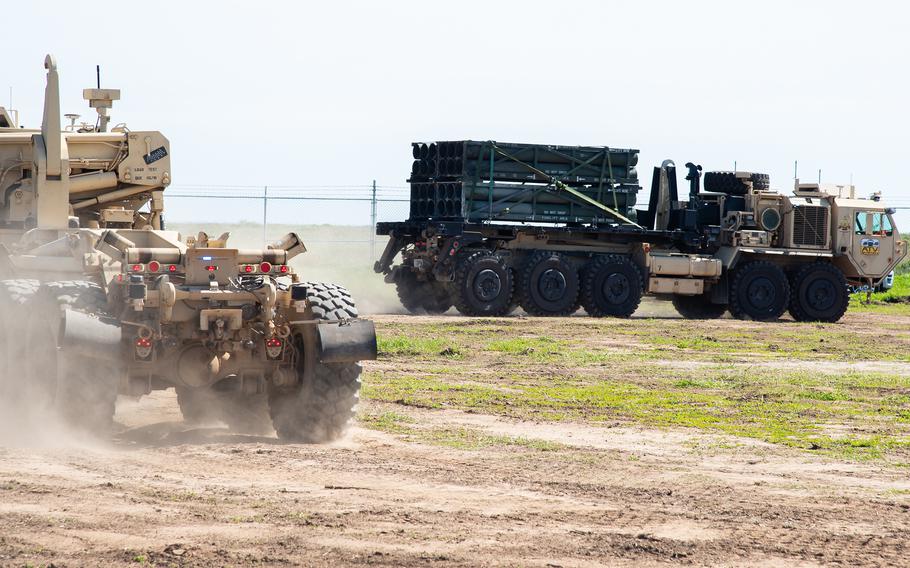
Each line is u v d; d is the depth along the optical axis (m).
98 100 52.19
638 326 96.19
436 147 108.94
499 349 73.50
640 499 31.58
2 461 33.47
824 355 75.62
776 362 70.56
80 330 34.94
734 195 118.06
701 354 74.31
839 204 118.06
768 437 42.81
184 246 39.22
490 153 107.38
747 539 27.55
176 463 34.50
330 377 38.38
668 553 26.16
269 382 40.28
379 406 48.28
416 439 40.34
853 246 118.38
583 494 32.03
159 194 52.59
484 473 34.59
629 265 110.31
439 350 70.94
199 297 37.25
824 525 29.11
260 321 38.53
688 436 42.75
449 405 49.16
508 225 108.12
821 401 53.00
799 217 116.94
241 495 30.47
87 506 28.66
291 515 28.39
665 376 61.56
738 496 32.31
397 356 68.19
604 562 25.34
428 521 28.36
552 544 26.61
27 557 24.30
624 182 112.44
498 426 44.00
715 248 117.06
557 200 110.06
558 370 63.53
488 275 105.62
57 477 31.70
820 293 115.81
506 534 27.38
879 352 78.50
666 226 118.12
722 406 50.69
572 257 113.06
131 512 28.25
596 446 40.06
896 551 26.84
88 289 36.44
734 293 113.88
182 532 26.59
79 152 50.44
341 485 32.19
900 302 143.50
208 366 38.09
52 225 48.03
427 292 112.12
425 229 107.81
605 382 58.62
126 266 37.28
